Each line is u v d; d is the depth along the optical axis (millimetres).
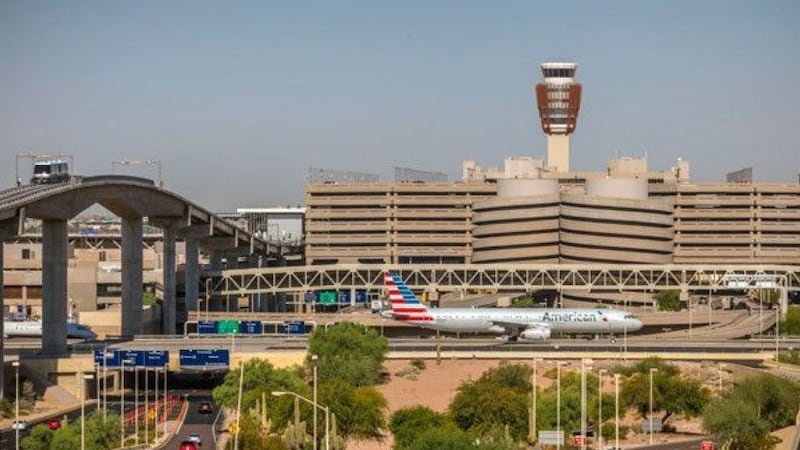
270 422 193625
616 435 183000
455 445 160625
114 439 188000
